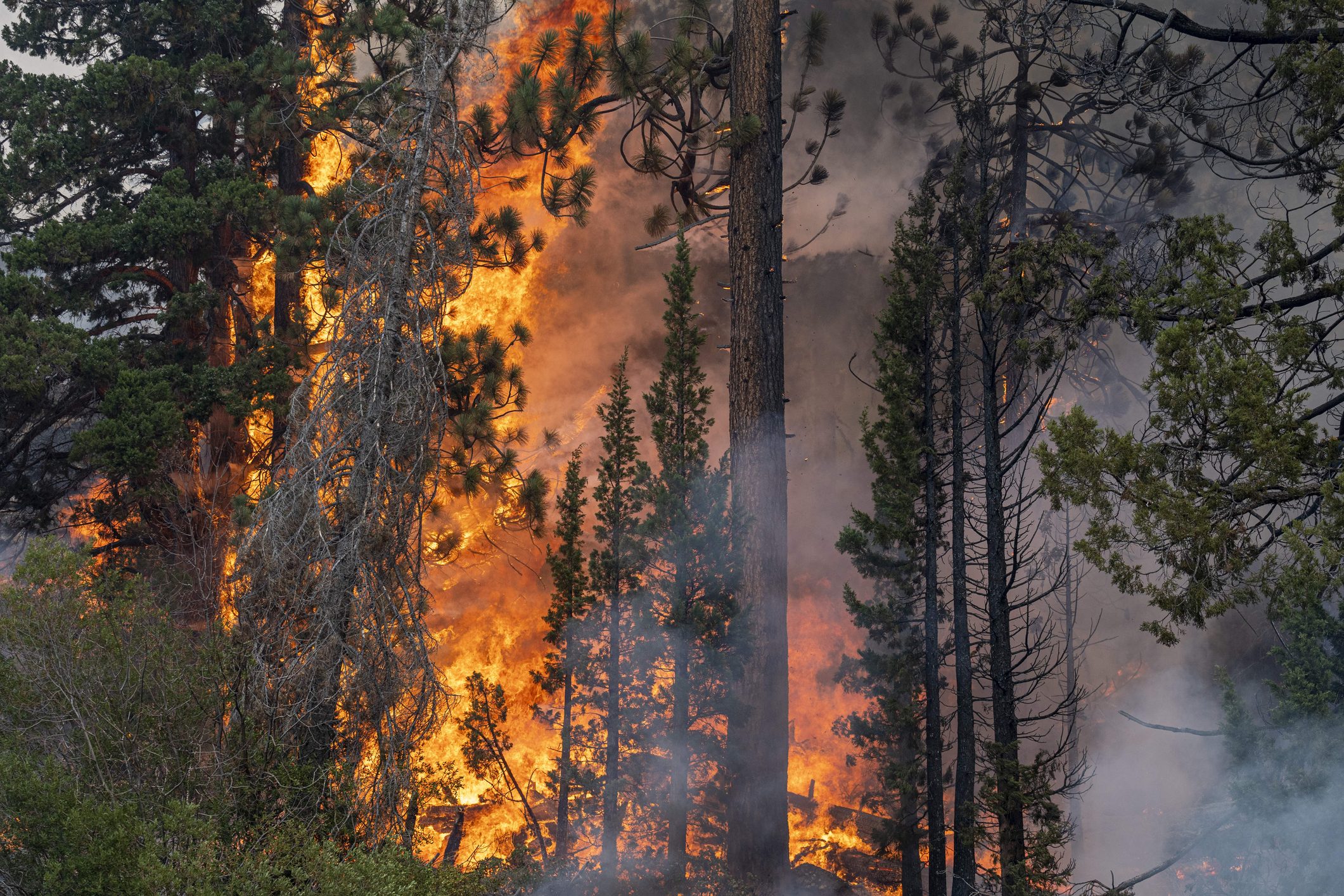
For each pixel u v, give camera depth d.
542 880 13.91
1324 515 7.21
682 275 16.69
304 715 10.54
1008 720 13.72
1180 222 8.46
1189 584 7.60
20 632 9.43
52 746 9.26
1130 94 10.89
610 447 16.81
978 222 15.84
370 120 17.20
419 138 13.58
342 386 12.48
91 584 10.47
